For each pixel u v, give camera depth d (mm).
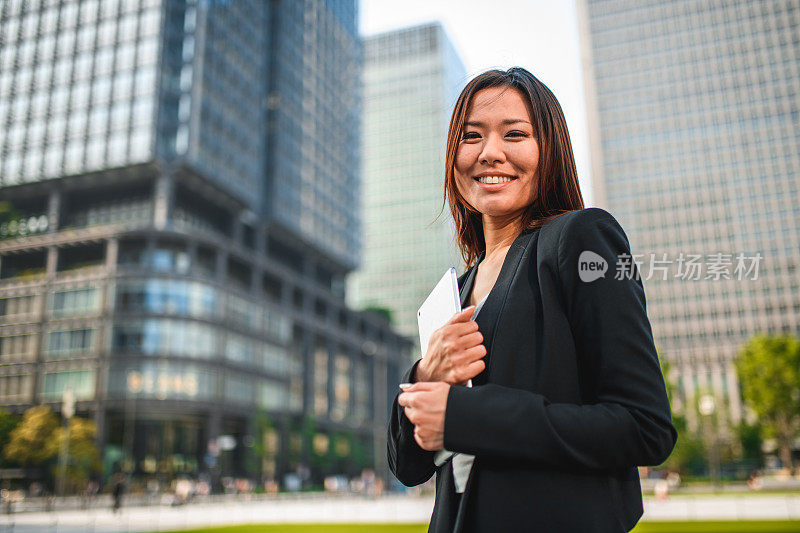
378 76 171125
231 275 74125
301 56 94625
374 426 97250
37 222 72562
